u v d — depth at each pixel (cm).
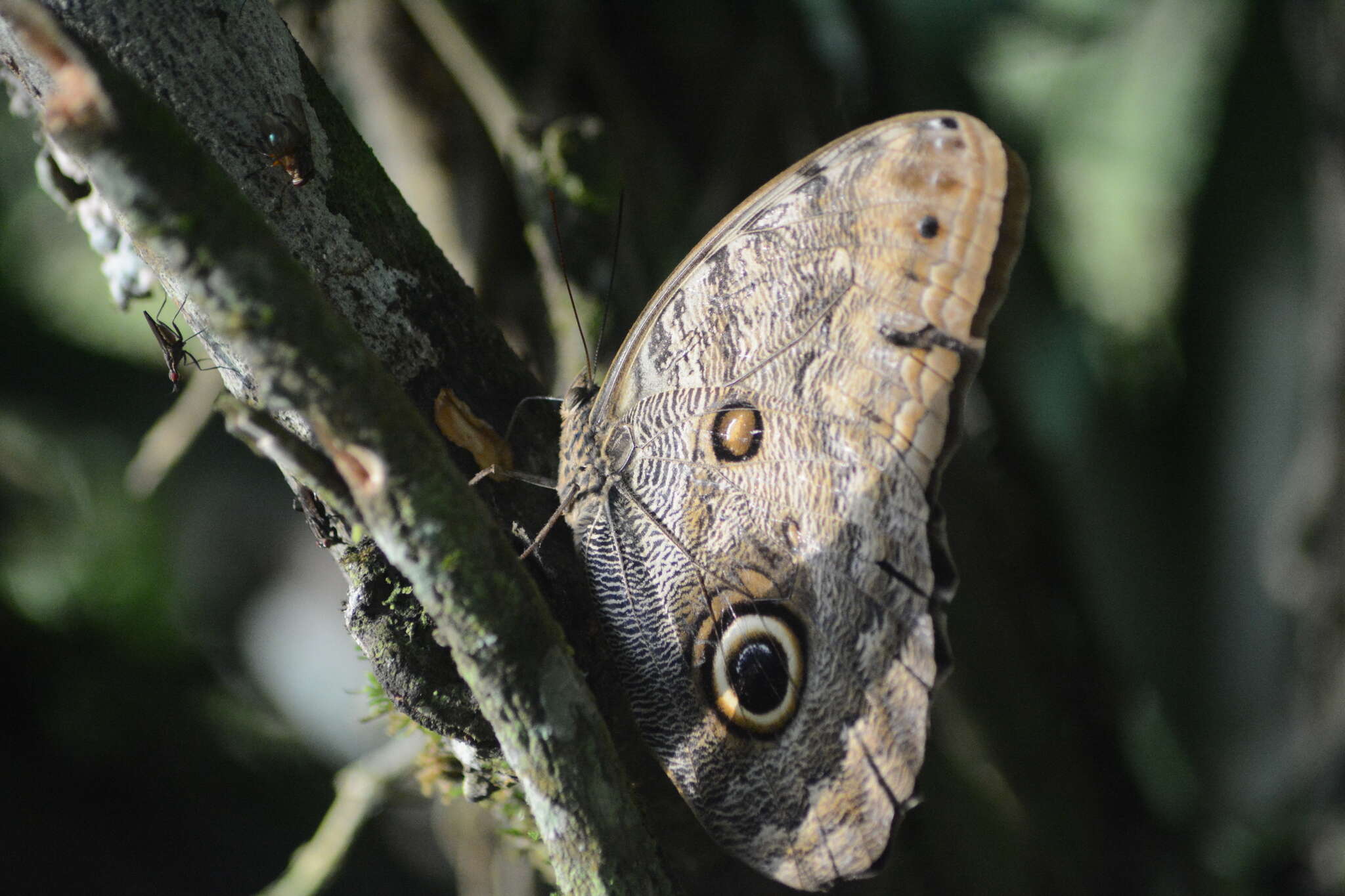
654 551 99
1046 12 137
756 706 99
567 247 103
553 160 103
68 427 130
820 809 99
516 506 99
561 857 93
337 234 96
